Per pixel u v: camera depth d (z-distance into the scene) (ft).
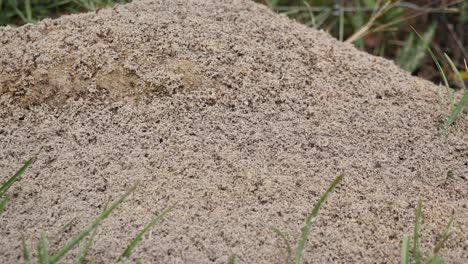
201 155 2.83
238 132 2.90
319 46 3.18
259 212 2.71
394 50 4.00
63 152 2.84
